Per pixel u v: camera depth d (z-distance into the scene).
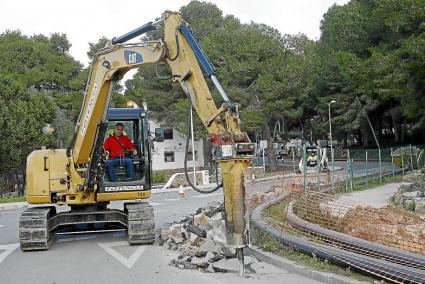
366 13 37.81
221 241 11.20
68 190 12.62
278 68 49.12
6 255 11.70
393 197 19.47
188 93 9.21
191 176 40.53
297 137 91.56
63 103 53.09
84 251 11.85
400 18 26.45
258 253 9.98
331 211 12.98
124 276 9.21
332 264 8.63
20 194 47.38
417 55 25.25
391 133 74.25
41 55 54.91
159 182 49.62
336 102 57.94
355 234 10.41
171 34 9.70
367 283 7.34
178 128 54.38
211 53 49.41
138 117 13.09
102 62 11.27
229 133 8.12
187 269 9.48
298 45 53.88
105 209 13.29
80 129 12.05
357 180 26.98
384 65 28.77
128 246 12.27
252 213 14.63
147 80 56.81
